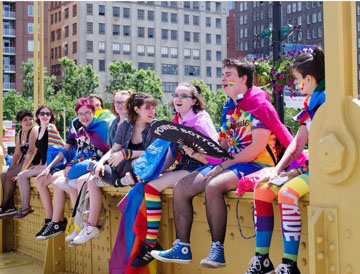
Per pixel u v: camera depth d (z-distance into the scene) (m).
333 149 2.03
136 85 69.31
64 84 71.12
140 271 3.59
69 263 4.84
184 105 3.62
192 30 100.81
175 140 3.21
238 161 3.05
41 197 4.92
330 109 2.08
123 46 94.06
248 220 3.06
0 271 5.02
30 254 5.66
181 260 3.20
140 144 3.97
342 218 2.04
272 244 2.92
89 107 4.62
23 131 6.04
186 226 3.22
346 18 2.07
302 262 2.73
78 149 4.81
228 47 107.88
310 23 79.56
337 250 2.05
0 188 5.73
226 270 3.24
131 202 3.61
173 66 98.69
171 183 3.47
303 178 2.50
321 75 2.70
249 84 3.24
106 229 4.28
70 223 4.55
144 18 95.88
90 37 91.50
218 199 2.94
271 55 5.94
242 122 3.21
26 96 69.25
